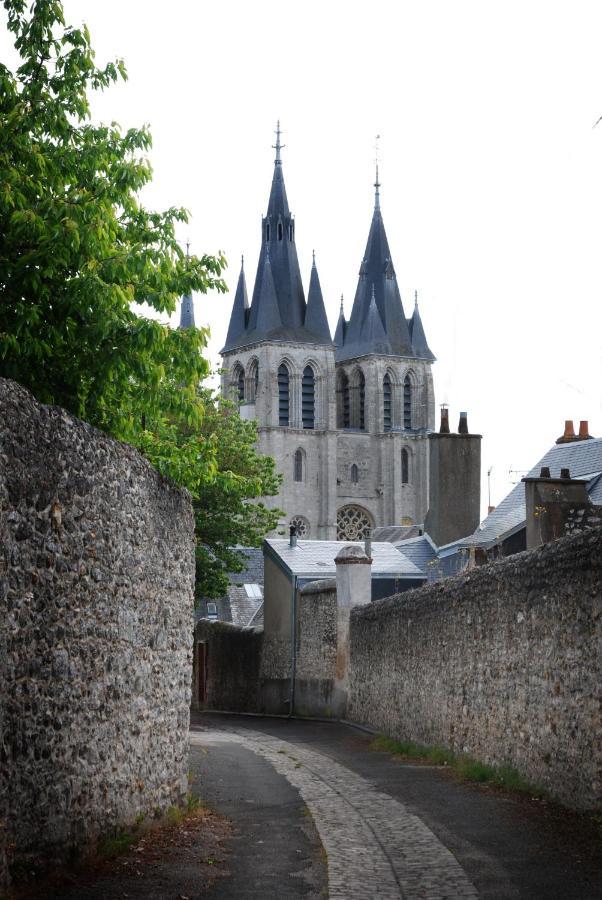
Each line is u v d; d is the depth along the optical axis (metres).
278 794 16.30
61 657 10.52
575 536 13.73
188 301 142.00
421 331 158.75
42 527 10.15
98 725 11.46
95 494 11.53
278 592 38.72
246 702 40.66
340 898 9.56
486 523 35.91
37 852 9.84
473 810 13.84
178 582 14.60
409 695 22.84
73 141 15.62
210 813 14.44
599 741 12.79
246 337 151.88
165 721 13.84
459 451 44.28
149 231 16.06
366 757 21.72
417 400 157.50
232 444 44.03
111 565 11.97
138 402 15.18
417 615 22.12
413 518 156.25
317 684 33.91
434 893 9.67
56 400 14.40
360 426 157.50
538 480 27.69
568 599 13.84
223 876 10.50
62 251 13.75
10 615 9.40
